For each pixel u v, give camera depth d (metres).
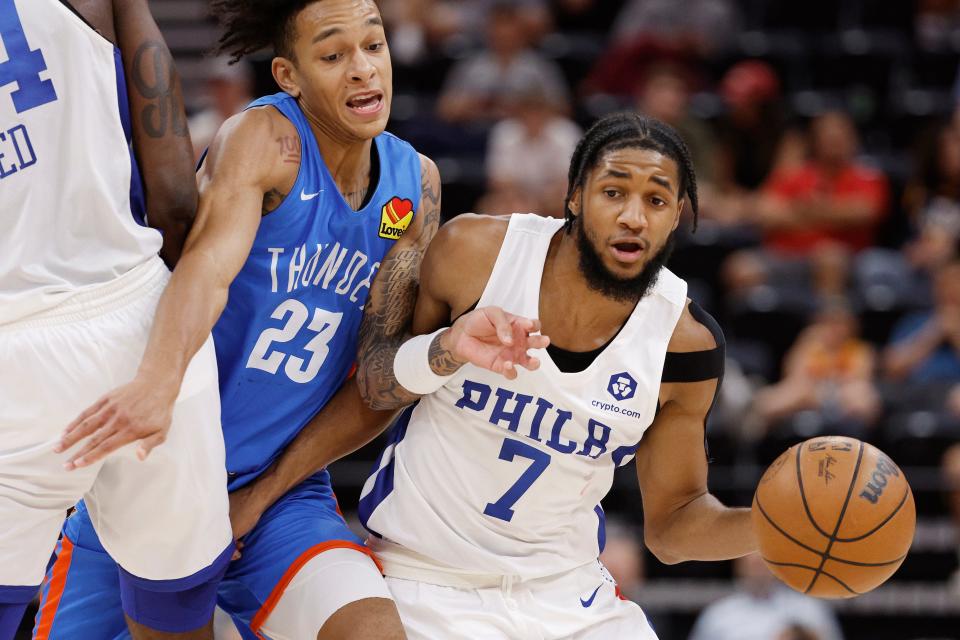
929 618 21.61
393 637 9.91
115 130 9.23
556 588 10.73
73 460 8.47
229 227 9.91
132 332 9.16
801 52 32.75
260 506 10.84
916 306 26.22
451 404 10.58
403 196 11.09
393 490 10.80
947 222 28.23
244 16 10.73
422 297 10.77
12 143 8.88
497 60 29.92
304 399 11.06
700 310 10.77
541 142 27.19
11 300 8.81
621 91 31.03
